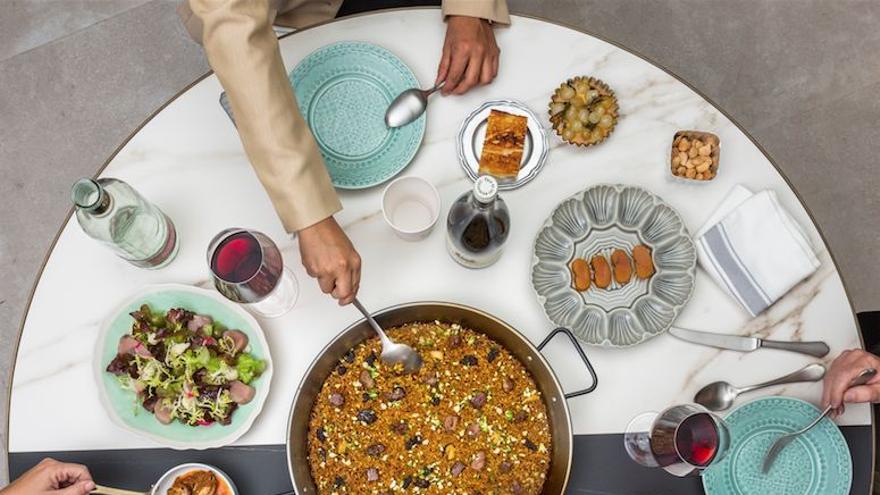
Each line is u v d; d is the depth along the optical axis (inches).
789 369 45.0
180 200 46.9
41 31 83.3
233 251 40.9
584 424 44.1
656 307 45.4
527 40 49.1
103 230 41.8
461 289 46.1
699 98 48.3
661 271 45.9
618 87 48.4
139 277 46.0
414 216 46.0
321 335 45.3
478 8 47.2
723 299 46.1
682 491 43.7
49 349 45.0
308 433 44.4
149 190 46.9
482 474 44.0
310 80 48.0
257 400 43.3
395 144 47.6
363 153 47.4
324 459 44.0
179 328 43.7
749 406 43.4
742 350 44.9
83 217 41.6
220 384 42.7
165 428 42.9
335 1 56.9
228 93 40.1
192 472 42.6
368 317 42.2
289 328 45.3
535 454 44.1
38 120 81.0
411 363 45.0
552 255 46.3
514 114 47.3
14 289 77.3
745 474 43.7
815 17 84.0
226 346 43.2
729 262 45.0
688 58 82.6
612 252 46.6
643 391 44.6
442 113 48.3
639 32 83.0
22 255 78.0
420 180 44.3
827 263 46.2
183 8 53.3
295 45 48.6
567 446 40.6
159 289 44.1
